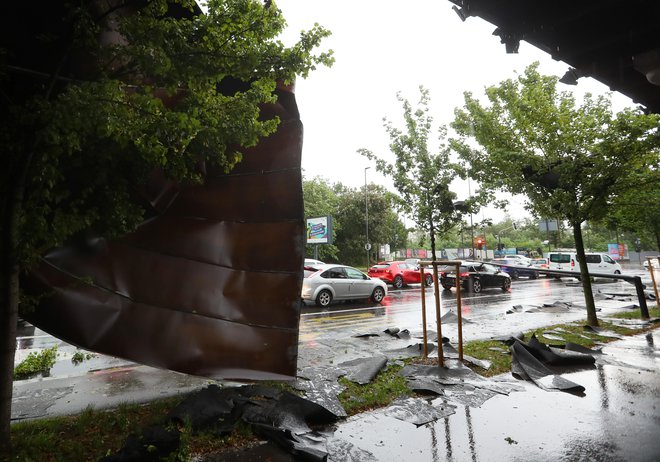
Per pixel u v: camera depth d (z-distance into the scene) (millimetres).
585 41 4504
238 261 5184
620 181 8578
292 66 3447
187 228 5098
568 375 5973
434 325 10750
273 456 3463
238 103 3650
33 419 4336
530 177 9047
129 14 3539
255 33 3418
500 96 9523
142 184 4141
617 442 3820
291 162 5000
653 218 10531
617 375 5965
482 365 6293
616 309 13586
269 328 5113
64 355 7340
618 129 8000
